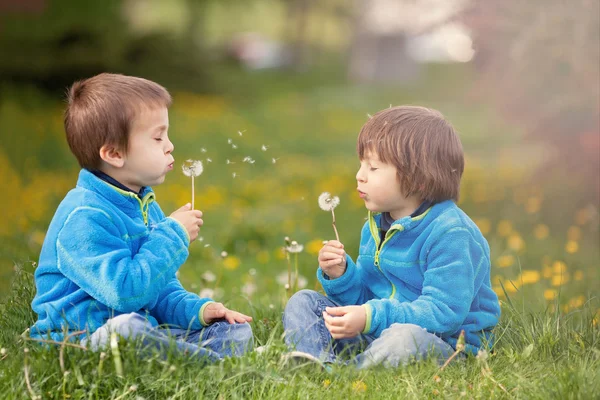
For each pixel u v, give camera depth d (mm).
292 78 40656
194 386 3102
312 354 3633
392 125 3707
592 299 4559
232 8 47750
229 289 6395
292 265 7285
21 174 11922
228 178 12352
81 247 3416
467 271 3605
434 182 3678
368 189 3758
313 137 19406
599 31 8070
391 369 3367
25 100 20016
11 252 6258
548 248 7406
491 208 9258
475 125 21734
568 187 9102
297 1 48125
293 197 10602
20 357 3301
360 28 40375
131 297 3396
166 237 3559
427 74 41250
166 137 3695
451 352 3553
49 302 3490
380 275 3930
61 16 23234
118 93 3561
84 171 3625
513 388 3150
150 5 43656
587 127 8906
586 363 3307
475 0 8703
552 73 8648
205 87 26078
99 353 3164
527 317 4027
